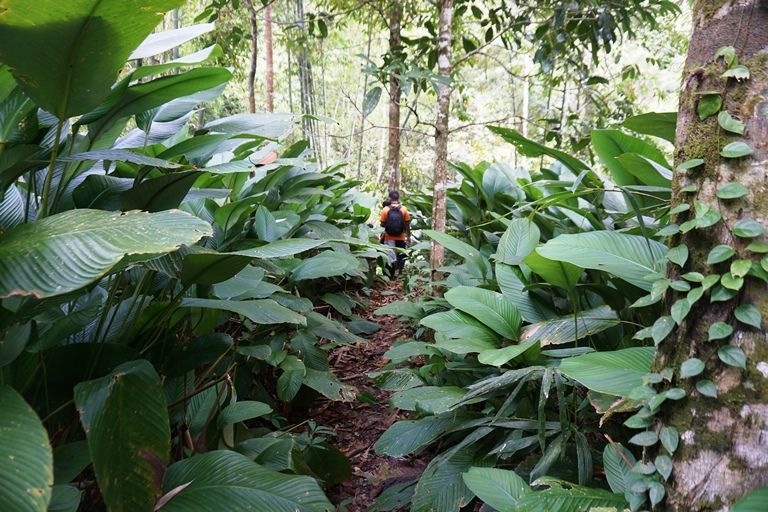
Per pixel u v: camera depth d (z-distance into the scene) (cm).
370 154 1506
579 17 339
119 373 106
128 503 94
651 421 118
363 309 445
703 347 109
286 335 266
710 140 110
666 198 197
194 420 173
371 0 440
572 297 185
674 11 339
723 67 108
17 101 133
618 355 143
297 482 122
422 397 190
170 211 96
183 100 207
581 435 149
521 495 131
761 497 88
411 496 182
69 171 164
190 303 157
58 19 90
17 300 101
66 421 134
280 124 208
